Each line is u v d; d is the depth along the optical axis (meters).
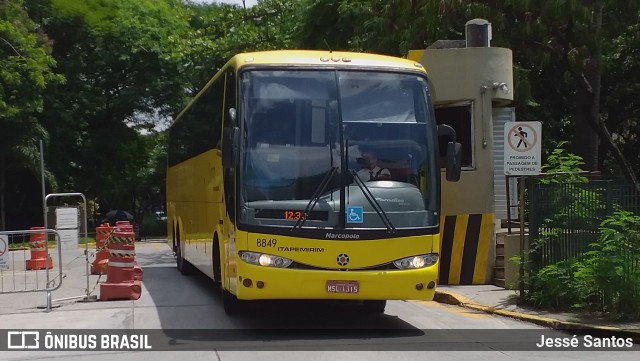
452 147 9.72
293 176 9.12
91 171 38.19
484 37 14.80
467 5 16.83
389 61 9.91
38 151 31.38
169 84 37.94
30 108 29.27
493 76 14.24
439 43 15.21
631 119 24.62
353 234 9.00
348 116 9.38
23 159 31.41
